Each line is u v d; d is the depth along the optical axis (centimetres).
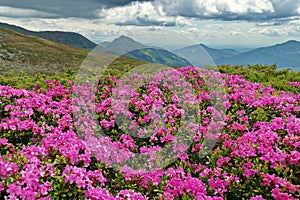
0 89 911
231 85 1078
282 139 732
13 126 726
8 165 529
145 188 577
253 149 636
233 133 758
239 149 650
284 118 812
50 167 550
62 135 684
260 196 524
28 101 848
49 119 832
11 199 475
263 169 595
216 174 589
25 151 622
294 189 529
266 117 835
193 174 639
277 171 594
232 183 571
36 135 738
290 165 606
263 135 687
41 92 995
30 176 511
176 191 546
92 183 550
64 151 610
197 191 546
